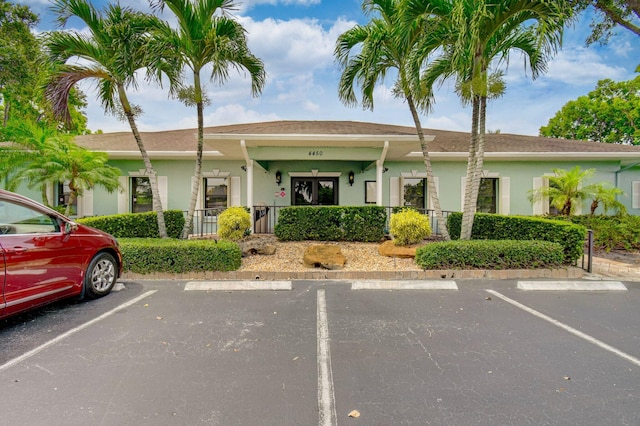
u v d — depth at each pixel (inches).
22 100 640.4
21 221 159.5
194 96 296.7
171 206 487.5
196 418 90.4
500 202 488.4
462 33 224.8
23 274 151.2
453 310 177.9
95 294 193.8
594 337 143.9
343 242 371.9
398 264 277.3
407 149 396.8
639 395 101.0
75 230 183.2
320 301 193.9
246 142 363.3
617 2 361.4
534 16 245.1
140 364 120.0
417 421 89.1
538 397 99.9
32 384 106.6
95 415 91.3
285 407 95.3
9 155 346.3
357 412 92.9
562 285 219.1
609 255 334.3
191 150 459.2
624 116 971.3
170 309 179.0
